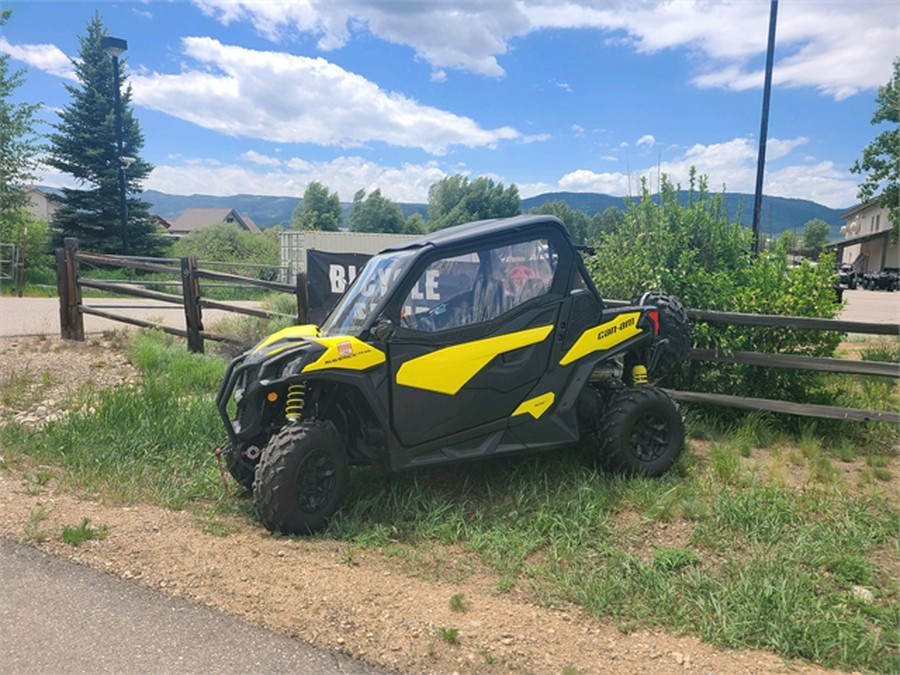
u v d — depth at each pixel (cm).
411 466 423
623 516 424
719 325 647
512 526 408
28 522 390
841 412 572
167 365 826
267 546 377
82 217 3091
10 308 1455
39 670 256
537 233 466
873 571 348
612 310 503
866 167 2569
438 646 276
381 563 364
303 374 396
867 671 268
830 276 676
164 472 497
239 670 259
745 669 265
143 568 340
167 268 961
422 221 7925
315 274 964
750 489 456
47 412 653
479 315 442
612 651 276
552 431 466
